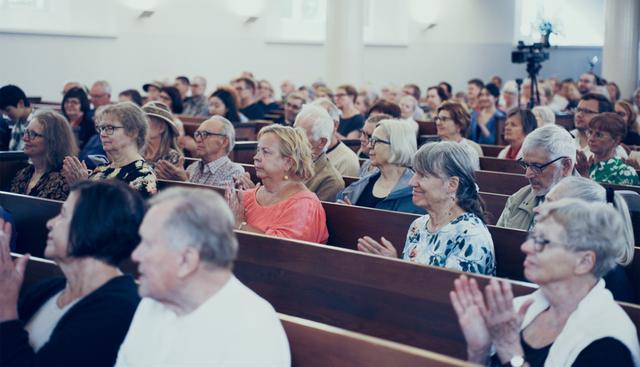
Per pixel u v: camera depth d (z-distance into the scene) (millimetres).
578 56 18000
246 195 4031
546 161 3680
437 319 2697
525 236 3363
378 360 2113
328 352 2209
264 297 3164
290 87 12352
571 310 2303
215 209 2047
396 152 4156
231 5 13953
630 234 2709
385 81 15977
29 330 2482
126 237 2389
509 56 17047
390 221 3787
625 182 4824
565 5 18016
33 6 11875
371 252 3316
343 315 2938
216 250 2031
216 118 4984
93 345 2258
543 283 2275
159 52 13211
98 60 12531
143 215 2422
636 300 3078
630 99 13125
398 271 2795
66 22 12164
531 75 9438
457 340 2654
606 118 4824
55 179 4543
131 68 12930
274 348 2082
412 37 16172
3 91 6953
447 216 3197
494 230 3439
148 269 2025
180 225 2010
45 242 3941
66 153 4609
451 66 16547
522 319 2221
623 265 2797
